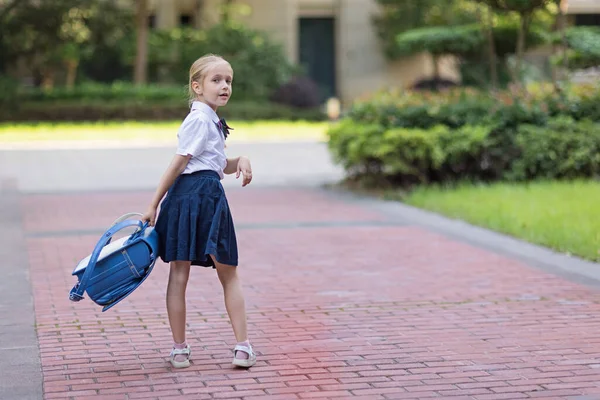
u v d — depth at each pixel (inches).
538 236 705.6
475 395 359.6
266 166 1310.3
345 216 850.1
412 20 2488.9
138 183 1101.1
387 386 370.9
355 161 1022.4
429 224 799.1
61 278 585.3
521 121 1035.9
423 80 2193.7
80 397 358.0
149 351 422.3
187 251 376.5
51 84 2501.2
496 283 569.0
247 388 368.5
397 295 538.6
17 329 461.1
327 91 2684.5
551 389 366.3
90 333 454.3
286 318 485.4
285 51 2573.8
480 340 440.1
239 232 762.8
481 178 1027.9
